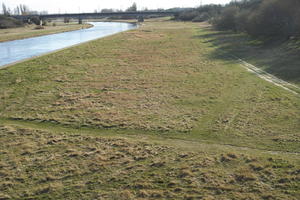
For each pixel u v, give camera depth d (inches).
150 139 675.4
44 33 3782.0
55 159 586.9
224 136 681.0
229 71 1283.2
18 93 1024.2
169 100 932.6
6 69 1370.6
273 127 714.8
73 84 1131.9
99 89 1064.8
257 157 580.4
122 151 617.3
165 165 561.6
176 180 515.5
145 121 772.0
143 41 2443.4
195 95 973.8
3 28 4574.3
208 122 760.3
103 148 629.9
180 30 3383.4
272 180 507.5
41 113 836.0
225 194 476.1
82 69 1393.9
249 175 521.3
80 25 5674.2
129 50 1969.7
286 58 1418.6
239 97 938.7
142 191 483.8
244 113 807.7
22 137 683.4
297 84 1035.3
